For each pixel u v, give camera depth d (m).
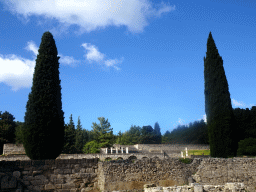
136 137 110.62
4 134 59.19
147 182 20.34
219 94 30.27
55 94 21.66
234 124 29.78
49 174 18.02
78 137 74.88
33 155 20.08
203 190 16.73
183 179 21.81
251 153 36.06
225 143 28.75
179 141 91.00
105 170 18.98
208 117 30.75
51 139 20.53
